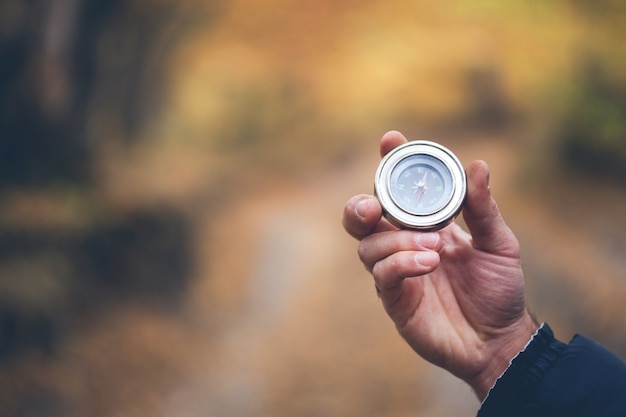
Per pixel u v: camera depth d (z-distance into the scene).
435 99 21.58
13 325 7.01
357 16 22.09
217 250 12.05
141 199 10.62
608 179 14.81
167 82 14.97
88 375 7.26
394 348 8.79
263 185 17.59
